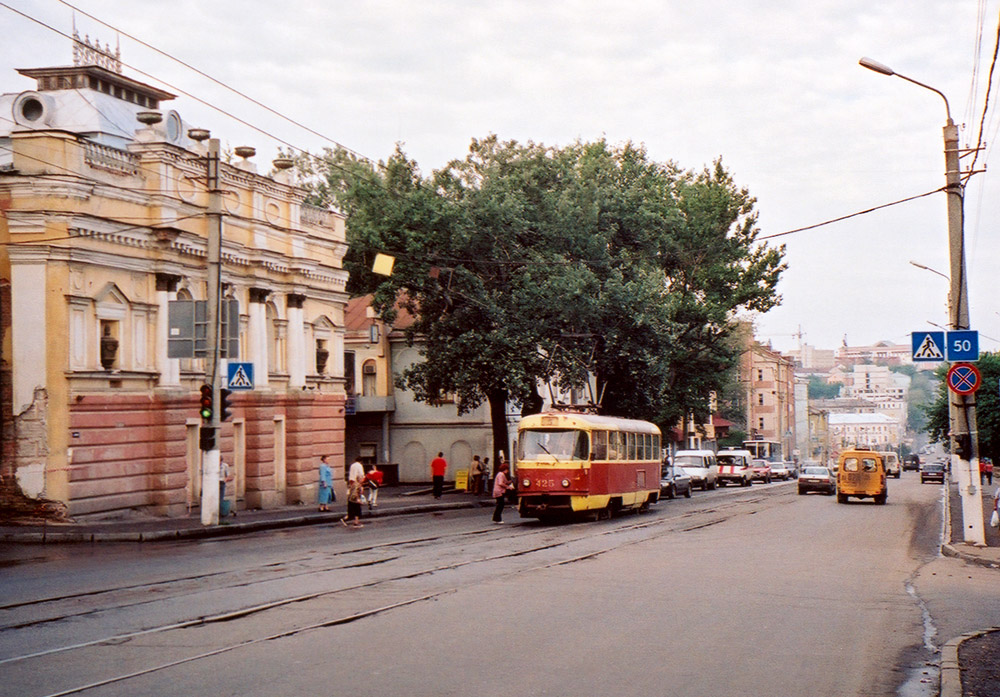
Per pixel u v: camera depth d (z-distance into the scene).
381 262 37.81
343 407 40.22
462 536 25.28
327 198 59.88
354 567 17.91
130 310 28.70
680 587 15.55
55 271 26.25
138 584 15.47
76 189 26.48
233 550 21.42
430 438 57.38
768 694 8.81
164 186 29.53
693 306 57.22
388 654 10.23
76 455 26.41
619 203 46.47
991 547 21.97
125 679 9.06
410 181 42.72
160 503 29.20
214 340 26.86
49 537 24.02
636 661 10.06
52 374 26.23
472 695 8.57
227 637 11.07
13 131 26.52
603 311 43.47
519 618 12.50
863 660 10.38
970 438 22.31
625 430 34.66
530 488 30.66
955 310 22.61
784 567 18.56
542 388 64.62
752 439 118.38
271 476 35.12
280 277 36.12
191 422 31.12
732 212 58.34
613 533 26.38
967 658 10.44
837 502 44.66
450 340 42.62
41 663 9.75
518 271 43.28
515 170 43.94
